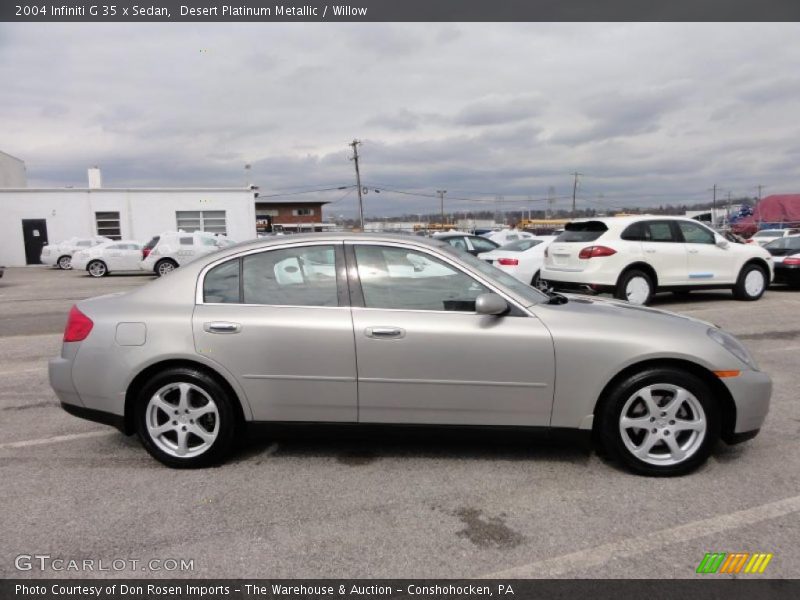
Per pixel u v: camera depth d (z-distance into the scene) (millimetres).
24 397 5336
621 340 3398
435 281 3615
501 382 3455
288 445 4000
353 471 3576
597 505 3117
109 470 3637
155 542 2795
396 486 3367
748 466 3588
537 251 11344
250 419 3594
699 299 11523
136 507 3137
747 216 52594
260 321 3525
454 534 2848
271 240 3771
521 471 3555
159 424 3670
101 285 18328
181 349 3510
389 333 3453
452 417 3514
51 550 2729
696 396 3373
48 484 3434
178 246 19984
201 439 3635
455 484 3387
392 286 3609
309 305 3590
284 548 2736
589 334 3420
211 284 3695
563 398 3445
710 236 10469
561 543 2760
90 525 2951
